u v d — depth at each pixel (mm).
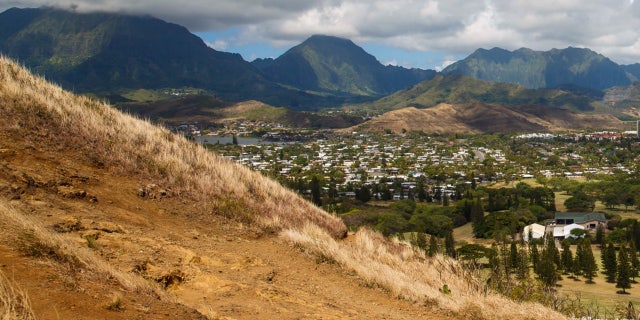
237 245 9508
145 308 4891
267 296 6898
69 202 8117
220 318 5559
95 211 8195
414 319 7703
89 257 5605
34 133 9852
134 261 6566
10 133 9453
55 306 4234
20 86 11094
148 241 7641
